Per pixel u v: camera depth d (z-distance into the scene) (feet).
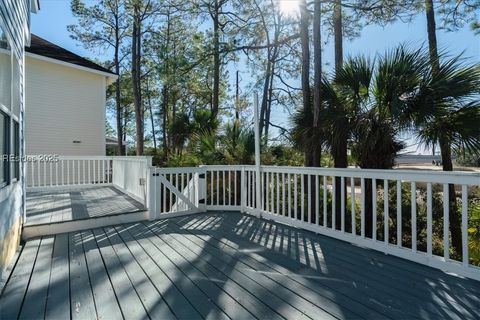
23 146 13.24
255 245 11.21
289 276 8.43
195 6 36.40
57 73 32.12
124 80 59.21
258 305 6.84
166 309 6.66
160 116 62.80
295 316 6.39
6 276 8.41
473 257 10.85
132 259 9.76
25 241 11.85
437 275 8.45
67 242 11.67
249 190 17.26
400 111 13.00
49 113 31.53
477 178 7.82
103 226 14.20
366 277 8.36
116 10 49.83
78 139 33.37
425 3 19.57
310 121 18.33
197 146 24.81
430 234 9.06
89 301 7.02
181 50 34.14
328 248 10.85
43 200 19.38
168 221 15.14
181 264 9.32
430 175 8.91
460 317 6.37
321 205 19.03
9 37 9.55
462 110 13.07
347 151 16.99
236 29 36.32
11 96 9.87
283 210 14.66
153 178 15.64
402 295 7.32
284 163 22.40
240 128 22.97
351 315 6.43
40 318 6.33
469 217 12.12
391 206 17.99
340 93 16.17
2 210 8.38
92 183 27.89
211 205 17.75
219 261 9.57
